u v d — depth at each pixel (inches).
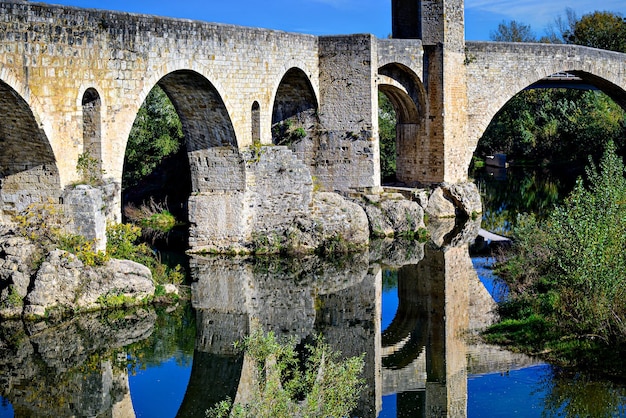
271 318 959.6
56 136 879.7
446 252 1298.0
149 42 1023.0
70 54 891.4
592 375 759.1
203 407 714.8
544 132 2615.7
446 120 1588.3
